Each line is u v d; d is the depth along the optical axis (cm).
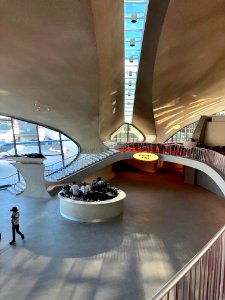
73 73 1271
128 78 1833
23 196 1884
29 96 1579
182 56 1317
